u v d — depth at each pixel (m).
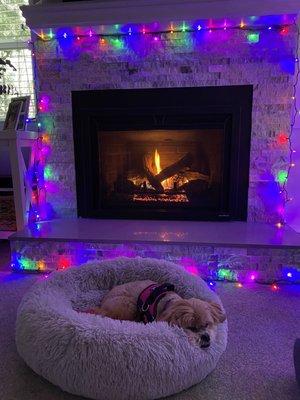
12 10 2.55
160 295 1.31
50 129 2.35
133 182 2.37
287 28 2.05
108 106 2.26
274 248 1.84
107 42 2.19
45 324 1.13
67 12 2.03
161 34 2.14
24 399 1.08
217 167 2.28
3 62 2.43
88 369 1.02
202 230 2.09
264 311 1.60
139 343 1.05
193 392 1.11
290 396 1.10
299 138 2.28
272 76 2.11
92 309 1.41
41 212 2.44
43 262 2.02
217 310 1.22
